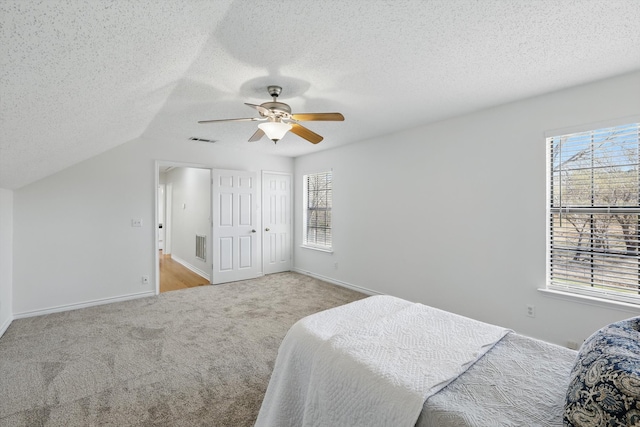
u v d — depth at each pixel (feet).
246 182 16.83
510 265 9.29
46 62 4.12
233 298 13.42
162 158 14.07
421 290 11.78
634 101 7.13
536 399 3.63
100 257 12.52
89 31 3.98
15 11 3.02
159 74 6.61
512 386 3.89
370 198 13.88
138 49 5.12
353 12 4.91
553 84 7.86
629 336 3.49
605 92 7.52
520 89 8.20
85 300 12.19
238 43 5.84
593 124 7.69
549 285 8.66
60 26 3.58
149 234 13.71
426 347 4.80
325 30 5.44
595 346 3.43
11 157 7.12
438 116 10.56
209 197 16.93
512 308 9.25
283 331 9.92
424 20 5.15
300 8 4.78
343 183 15.30
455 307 10.69
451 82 7.75
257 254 17.43
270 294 14.03
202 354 8.36
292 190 19.01
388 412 3.70
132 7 3.93
